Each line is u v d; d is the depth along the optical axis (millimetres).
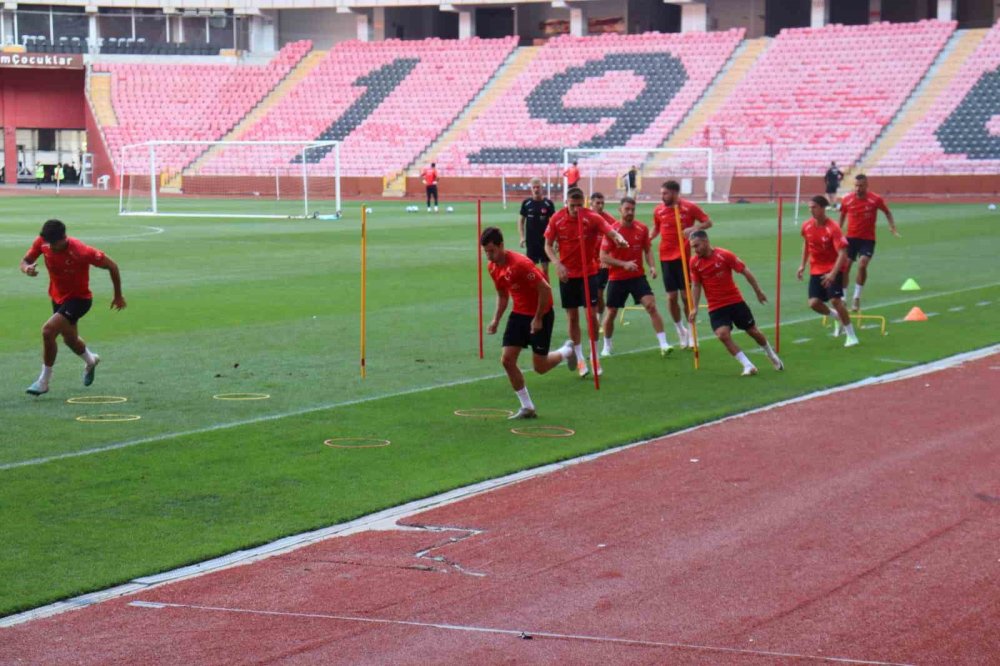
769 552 7738
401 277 24312
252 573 7426
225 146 66625
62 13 72375
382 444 10742
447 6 71125
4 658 6117
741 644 6285
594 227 14117
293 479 9555
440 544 7977
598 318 17391
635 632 6453
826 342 16797
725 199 56719
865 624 6539
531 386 13562
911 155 55656
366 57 70812
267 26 75188
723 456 10297
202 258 28203
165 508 8742
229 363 14805
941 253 30016
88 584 7176
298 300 20719
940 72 59500
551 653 6180
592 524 8375
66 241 12336
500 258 11594
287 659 6105
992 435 10922
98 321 18125
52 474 9617
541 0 69688
